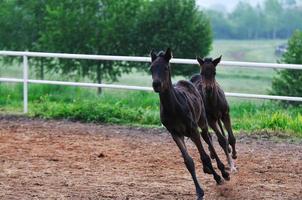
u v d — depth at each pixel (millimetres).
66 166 11758
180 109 9852
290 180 10875
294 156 12625
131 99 17812
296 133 14352
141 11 22969
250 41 86125
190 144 13672
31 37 24234
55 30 22688
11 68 31844
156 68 9516
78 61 22406
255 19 95500
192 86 10672
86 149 13133
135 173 11289
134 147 13359
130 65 22375
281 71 19438
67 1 23109
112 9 22875
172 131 10031
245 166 11812
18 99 19047
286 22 94312
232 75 44875
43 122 15953
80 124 15711
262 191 10195
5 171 11359
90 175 11133
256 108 17000
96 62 22281
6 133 14727
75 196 9828
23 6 24203
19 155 12602
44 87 20203
